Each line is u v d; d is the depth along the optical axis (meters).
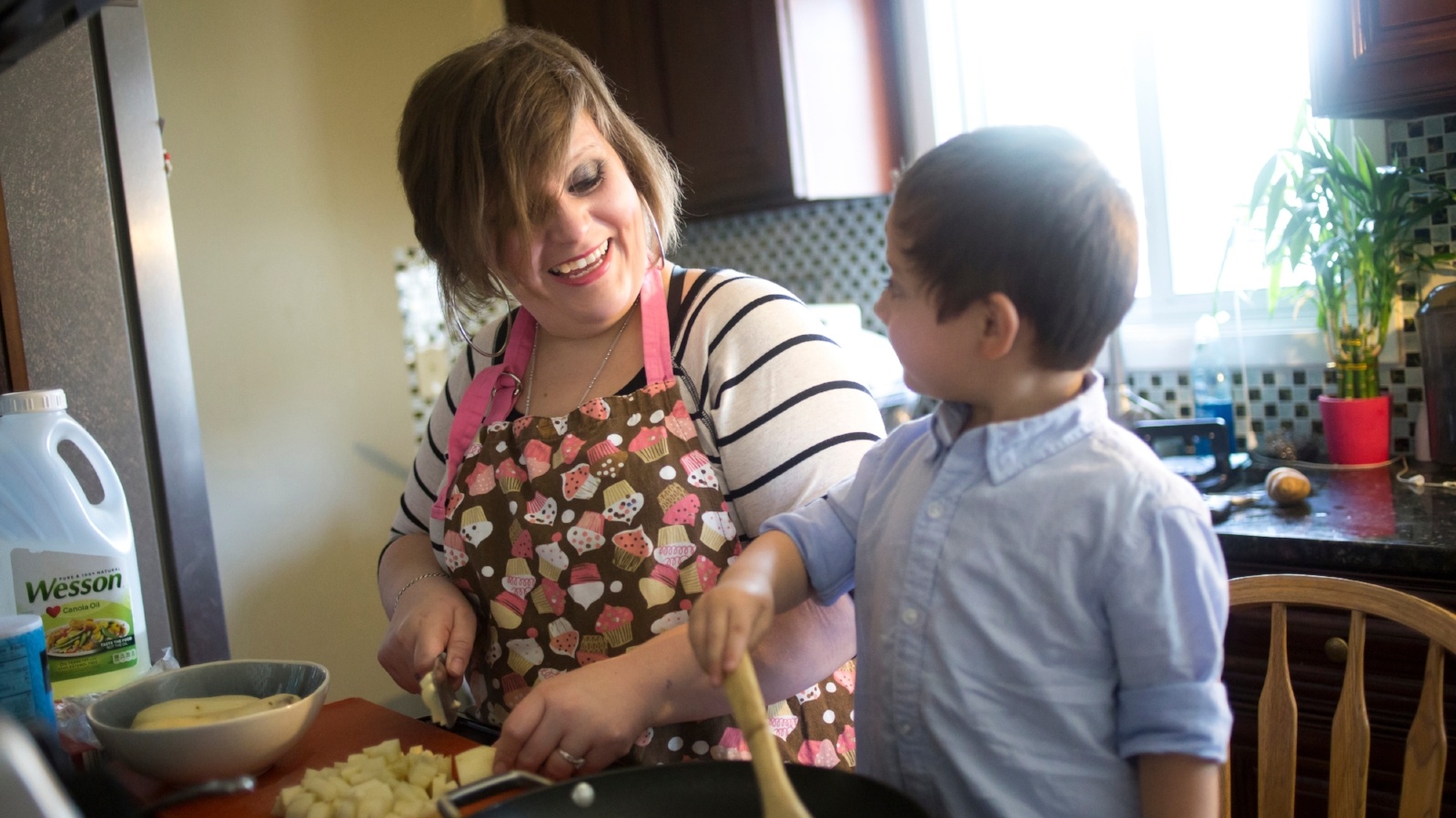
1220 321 2.07
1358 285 1.84
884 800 0.63
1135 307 2.31
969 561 0.74
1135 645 0.69
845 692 1.08
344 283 2.47
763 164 2.35
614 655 1.03
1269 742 1.05
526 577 1.06
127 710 0.96
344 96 2.47
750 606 0.74
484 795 0.71
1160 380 2.22
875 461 0.89
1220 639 0.69
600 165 1.05
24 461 1.16
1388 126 1.92
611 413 1.06
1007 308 0.71
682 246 2.96
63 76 1.53
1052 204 0.70
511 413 1.15
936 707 0.74
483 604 1.09
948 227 0.72
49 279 1.52
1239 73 2.15
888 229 0.77
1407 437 1.93
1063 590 0.71
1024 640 0.72
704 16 2.41
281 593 2.35
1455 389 1.77
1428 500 1.62
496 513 1.08
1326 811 1.49
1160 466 0.73
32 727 0.66
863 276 2.63
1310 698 1.50
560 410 1.12
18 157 1.49
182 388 1.69
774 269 2.79
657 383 1.06
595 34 2.66
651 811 0.69
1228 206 2.18
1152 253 2.28
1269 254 1.87
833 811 0.65
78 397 1.55
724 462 1.03
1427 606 0.96
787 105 2.29
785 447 0.99
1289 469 1.76
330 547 2.44
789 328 1.04
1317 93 1.68
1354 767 1.01
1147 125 2.26
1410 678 1.41
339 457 2.46
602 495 1.03
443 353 2.65
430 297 2.62
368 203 2.51
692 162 2.51
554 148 1.00
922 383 0.77
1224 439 1.87
